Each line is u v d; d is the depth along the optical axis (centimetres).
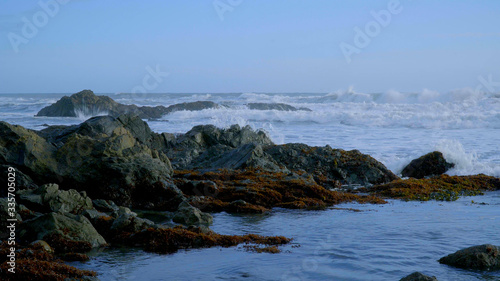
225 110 5312
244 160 2061
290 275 880
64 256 984
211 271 907
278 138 3262
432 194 1803
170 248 1069
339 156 2216
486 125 3900
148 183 1573
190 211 1338
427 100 5975
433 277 769
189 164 2236
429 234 1171
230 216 1438
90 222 1151
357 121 4397
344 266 927
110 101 5316
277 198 1631
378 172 2147
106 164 1563
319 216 1427
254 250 1052
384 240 1120
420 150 2716
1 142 1549
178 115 5112
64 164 1558
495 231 1191
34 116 5219
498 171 2177
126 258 990
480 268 900
